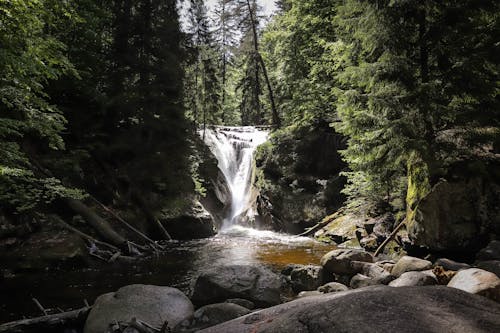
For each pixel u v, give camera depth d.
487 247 8.29
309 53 21.67
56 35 13.78
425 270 7.96
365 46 10.84
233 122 53.44
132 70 16.92
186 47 18.70
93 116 17.05
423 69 10.16
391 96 9.92
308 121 21.53
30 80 8.59
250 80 37.84
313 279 8.89
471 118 9.03
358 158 11.62
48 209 13.32
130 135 16.66
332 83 19.44
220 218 21.73
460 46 9.41
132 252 13.20
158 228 16.33
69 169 14.91
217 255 13.14
